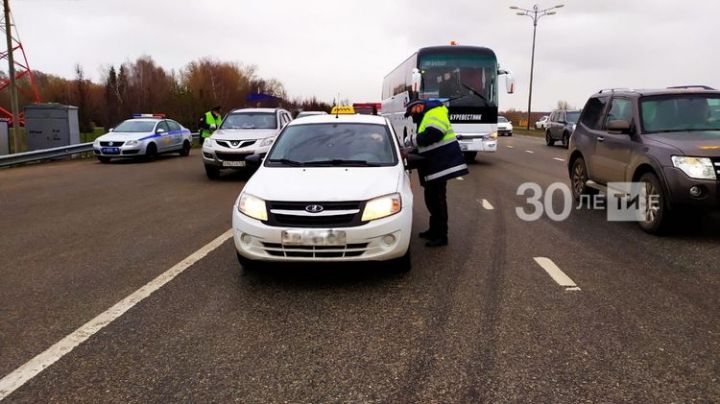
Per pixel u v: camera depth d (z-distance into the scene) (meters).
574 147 9.54
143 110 40.78
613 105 8.43
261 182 5.15
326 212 4.65
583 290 4.71
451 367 3.30
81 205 9.36
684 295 4.57
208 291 4.71
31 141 19.95
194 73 68.75
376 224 4.68
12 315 4.16
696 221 7.73
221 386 3.09
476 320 4.04
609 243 6.46
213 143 12.81
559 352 3.50
